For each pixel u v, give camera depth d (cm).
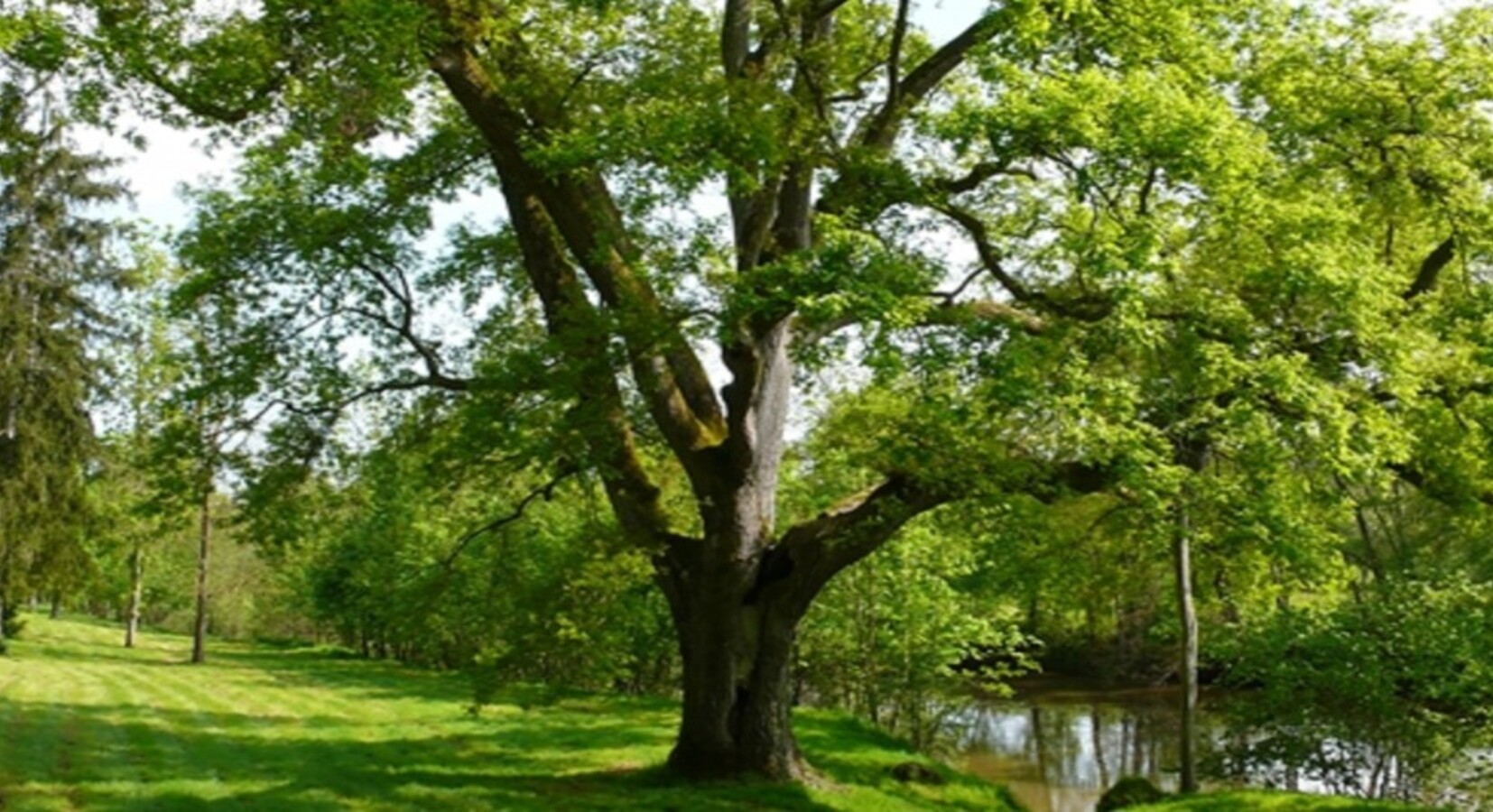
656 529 1446
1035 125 1060
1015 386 1042
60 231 2898
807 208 1369
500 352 1570
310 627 5666
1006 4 1136
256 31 1205
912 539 2283
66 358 2827
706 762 1412
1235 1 1340
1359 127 1395
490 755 1659
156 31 1188
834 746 1808
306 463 1526
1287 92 1403
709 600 1416
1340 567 1330
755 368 1332
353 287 1553
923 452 1166
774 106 1223
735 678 1424
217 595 4509
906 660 2350
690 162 1141
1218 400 1184
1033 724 2916
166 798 1247
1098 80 1042
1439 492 1431
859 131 1459
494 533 1602
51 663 2936
